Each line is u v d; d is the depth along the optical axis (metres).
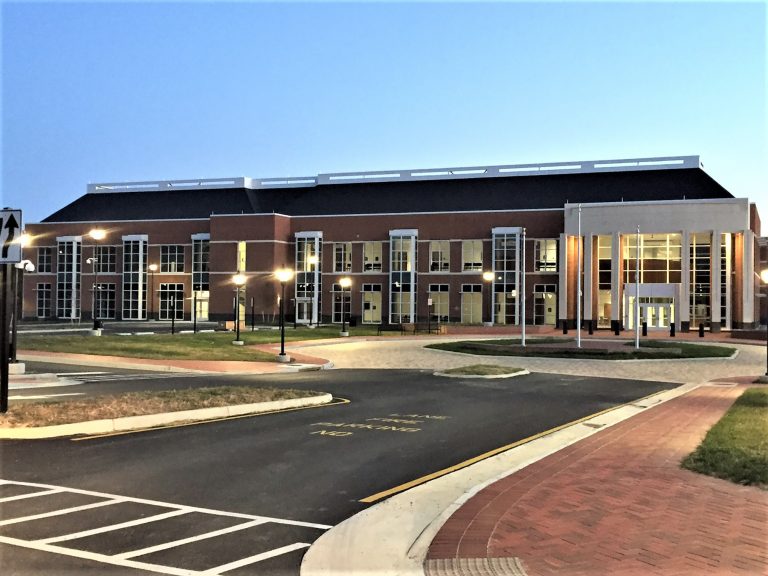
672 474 10.08
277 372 28.55
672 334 55.09
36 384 20.83
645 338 51.94
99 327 46.84
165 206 89.38
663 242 65.50
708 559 6.52
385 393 21.30
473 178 80.94
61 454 11.47
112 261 87.62
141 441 12.80
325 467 11.05
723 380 26.28
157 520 8.09
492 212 73.81
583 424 15.57
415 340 50.53
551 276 71.31
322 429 14.55
